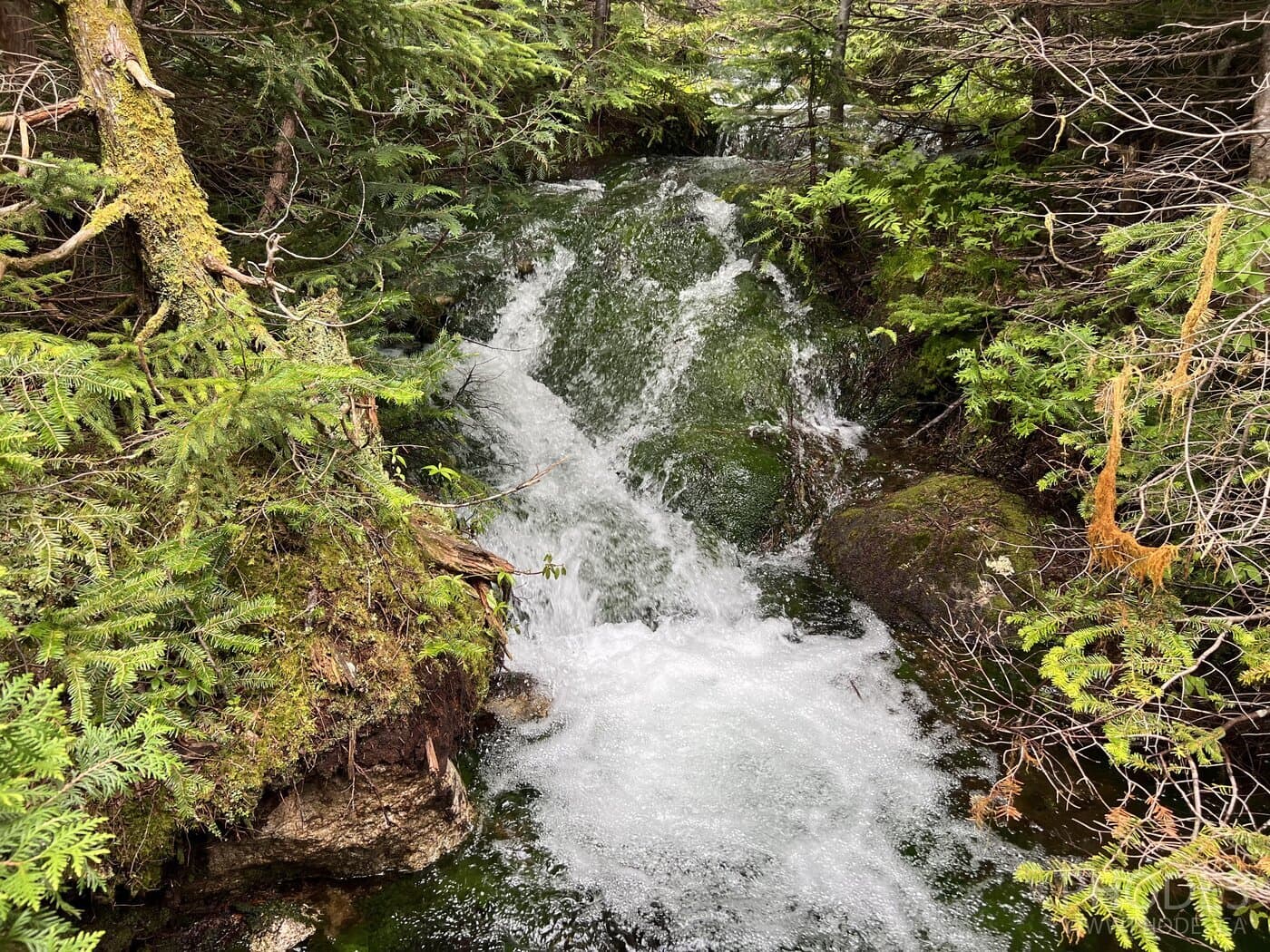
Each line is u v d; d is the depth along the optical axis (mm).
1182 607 2582
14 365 1785
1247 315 2195
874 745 3336
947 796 3002
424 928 2355
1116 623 2572
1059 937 2363
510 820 2885
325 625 2389
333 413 2330
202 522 2250
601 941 2379
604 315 6645
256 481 2527
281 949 2199
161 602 1866
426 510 3365
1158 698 2520
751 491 5098
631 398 6145
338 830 2338
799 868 2695
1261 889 1716
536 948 2332
